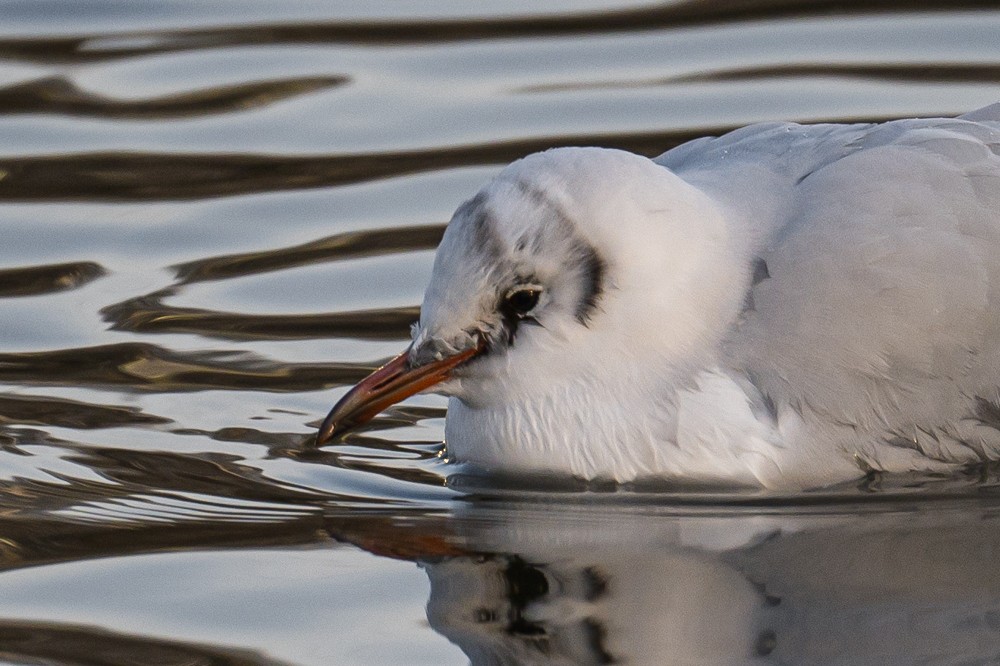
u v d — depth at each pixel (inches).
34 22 823.7
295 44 791.7
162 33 808.3
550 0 833.5
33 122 725.3
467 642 385.4
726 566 419.5
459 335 469.1
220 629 393.1
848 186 468.4
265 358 550.0
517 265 461.7
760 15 804.6
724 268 469.4
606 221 461.7
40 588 412.2
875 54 756.0
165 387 531.5
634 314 465.7
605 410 470.6
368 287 596.1
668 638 385.7
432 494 467.5
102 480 471.5
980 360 466.9
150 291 597.3
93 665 378.3
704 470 464.8
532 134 698.8
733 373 465.1
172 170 685.9
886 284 458.0
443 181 666.2
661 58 764.6
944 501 454.9
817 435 461.7
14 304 588.1
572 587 410.3
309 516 451.8
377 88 745.6
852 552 425.4
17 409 515.5
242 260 618.2
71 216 653.3
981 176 466.6
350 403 474.0
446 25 807.7
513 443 478.6
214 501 460.1
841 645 382.3
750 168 489.7
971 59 745.0
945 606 397.7
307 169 682.2
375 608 401.1
